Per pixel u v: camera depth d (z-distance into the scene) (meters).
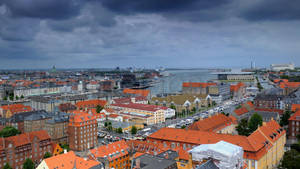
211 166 82.81
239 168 88.62
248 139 140.88
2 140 158.00
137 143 172.50
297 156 134.50
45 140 180.00
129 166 165.12
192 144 159.00
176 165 125.00
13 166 160.75
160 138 172.50
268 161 149.12
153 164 122.31
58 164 131.62
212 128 199.00
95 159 151.38
